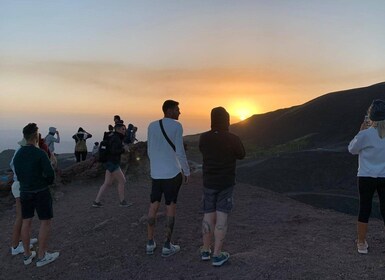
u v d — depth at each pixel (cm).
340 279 481
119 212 870
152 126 611
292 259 548
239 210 861
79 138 1727
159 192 618
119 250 672
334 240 628
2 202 1063
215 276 522
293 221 755
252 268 530
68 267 643
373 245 595
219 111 559
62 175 1234
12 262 699
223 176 547
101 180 1248
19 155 633
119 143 905
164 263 599
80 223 829
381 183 540
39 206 649
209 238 575
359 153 561
